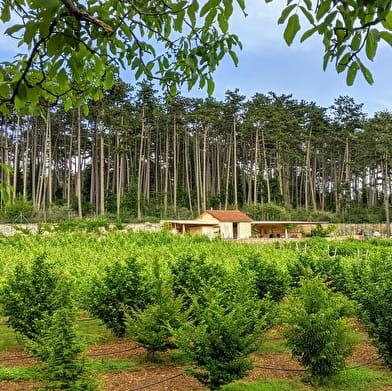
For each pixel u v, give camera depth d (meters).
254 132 65.06
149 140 63.03
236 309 5.77
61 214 41.22
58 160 69.12
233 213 42.75
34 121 58.03
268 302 7.10
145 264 10.05
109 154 61.28
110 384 6.08
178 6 1.95
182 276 9.11
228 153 64.62
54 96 2.52
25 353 7.61
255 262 10.91
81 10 1.96
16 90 1.85
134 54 2.85
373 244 25.97
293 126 63.12
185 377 6.43
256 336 5.82
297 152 66.00
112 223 35.19
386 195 52.50
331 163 74.56
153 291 7.60
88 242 22.48
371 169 65.69
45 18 1.64
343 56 1.84
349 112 66.06
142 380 6.29
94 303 8.13
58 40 1.89
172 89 3.05
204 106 57.84
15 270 7.80
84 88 2.84
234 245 23.06
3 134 50.47
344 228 50.97
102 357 7.45
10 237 23.22
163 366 6.95
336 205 64.56
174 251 18.88
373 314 7.08
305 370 6.73
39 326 6.32
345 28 1.76
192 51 2.82
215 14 1.90
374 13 1.71
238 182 73.38
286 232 41.56
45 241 22.05
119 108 48.53
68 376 4.88
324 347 6.14
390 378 6.48
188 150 70.56
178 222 39.38
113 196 54.22
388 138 51.84
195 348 5.58
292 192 75.31
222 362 5.49
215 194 69.81
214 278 9.06
